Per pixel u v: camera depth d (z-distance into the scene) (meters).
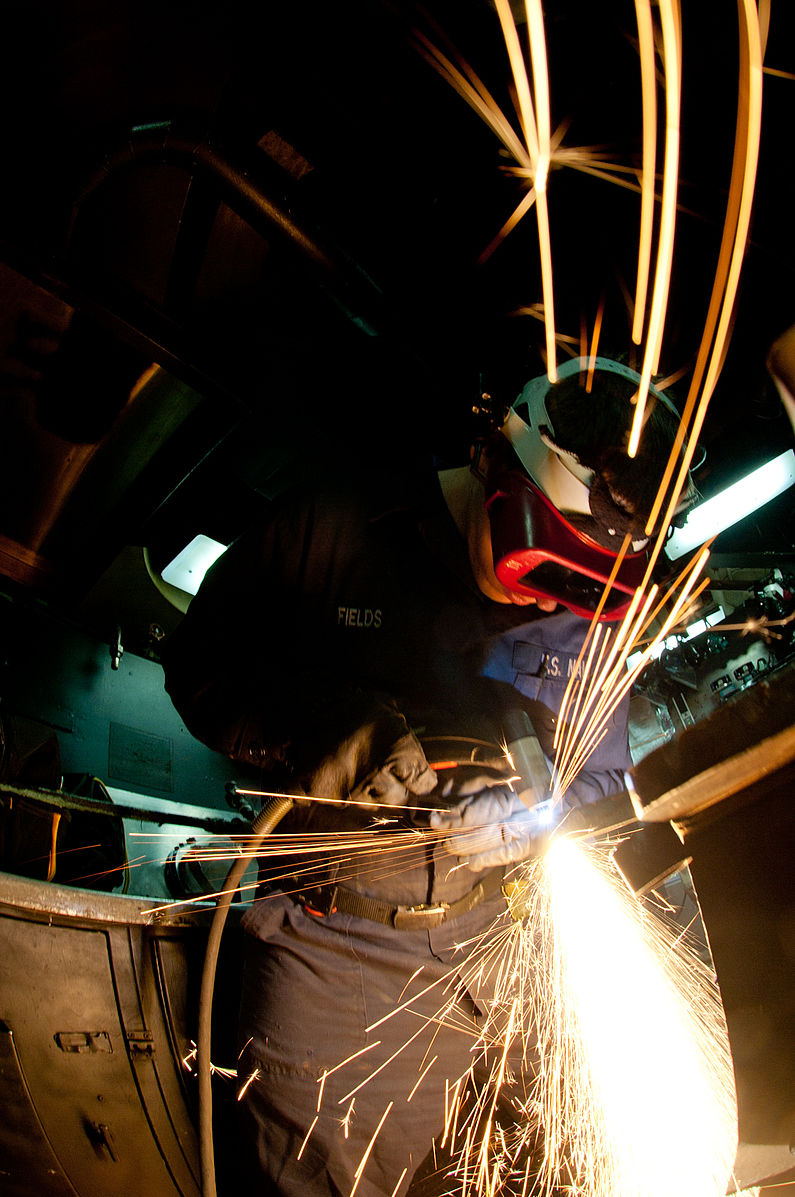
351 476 1.94
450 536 1.89
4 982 1.27
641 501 1.60
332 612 1.81
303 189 2.29
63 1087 1.28
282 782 1.63
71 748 2.87
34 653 2.84
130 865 2.69
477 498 1.88
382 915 1.60
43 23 1.66
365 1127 1.52
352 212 2.76
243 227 2.31
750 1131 0.83
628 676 1.37
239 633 1.78
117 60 1.80
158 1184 1.36
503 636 1.88
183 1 1.76
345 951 1.58
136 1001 1.53
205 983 1.52
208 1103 1.45
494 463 1.74
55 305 2.04
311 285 2.75
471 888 1.69
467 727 1.64
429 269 2.96
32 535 2.56
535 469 1.64
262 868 1.70
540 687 1.89
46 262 1.90
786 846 0.82
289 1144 1.49
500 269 3.01
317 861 1.62
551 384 1.71
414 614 1.82
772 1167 0.92
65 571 2.77
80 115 1.85
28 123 1.81
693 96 2.56
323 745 1.47
